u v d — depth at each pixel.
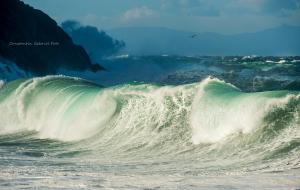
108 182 39.84
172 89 68.88
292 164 45.81
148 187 37.41
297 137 51.41
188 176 42.72
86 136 74.75
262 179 39.47
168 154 58.25
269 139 52.84
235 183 38.25
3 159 56.41
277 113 54.50
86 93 84.38
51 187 37.62
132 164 52.75
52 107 86.94
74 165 51.97
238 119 56.75
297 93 54.78
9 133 84.88
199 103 63.81
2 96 97.81
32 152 63.56
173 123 65.94
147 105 70.88
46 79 99.50
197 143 60.25
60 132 78.88
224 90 64.88
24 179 41.28
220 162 50.72
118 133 71.12
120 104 74.62
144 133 67.75
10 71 198.75
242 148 53.72
